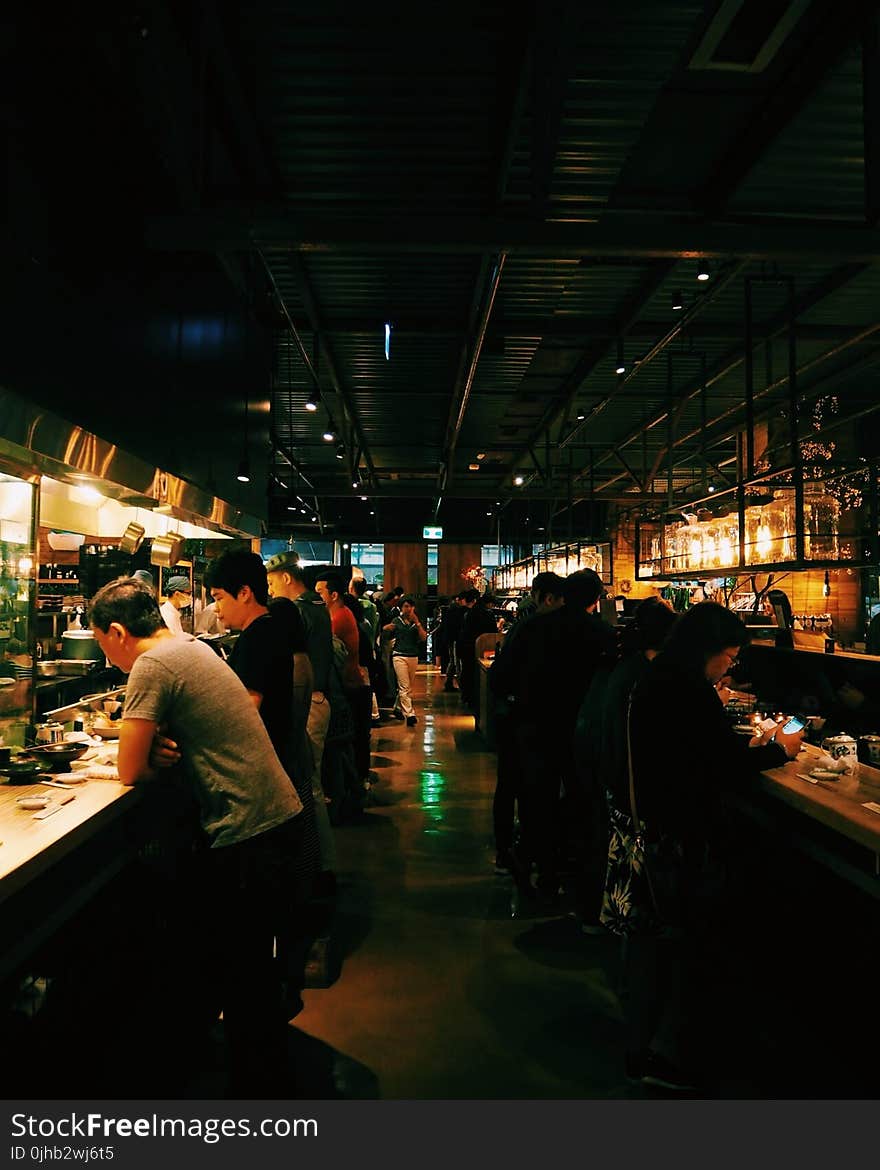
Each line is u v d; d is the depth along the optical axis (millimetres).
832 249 4074
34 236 2883
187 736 2324
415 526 22625
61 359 3104
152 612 2570
